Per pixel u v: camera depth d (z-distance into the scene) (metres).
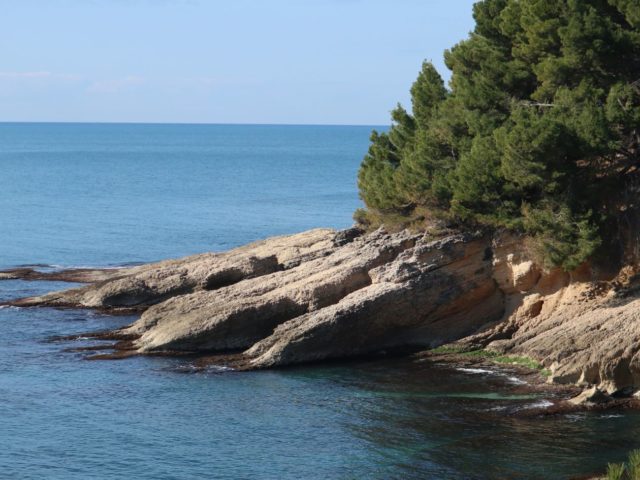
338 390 47.38
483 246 55.62
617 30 52.50
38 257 93.56
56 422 42.94
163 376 50.12
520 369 49.72
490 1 63.38
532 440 39.25
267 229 118.19
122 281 69.00
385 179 65.25
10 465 37.94
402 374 50.12
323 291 56.09
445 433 40.56
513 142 50.59
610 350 44.22
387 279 54.81
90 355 54.44
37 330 60.94
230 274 68.44
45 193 166.25
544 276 53.66
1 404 45.44
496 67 58.53
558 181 51.69
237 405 45.19
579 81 54.66
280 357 51.97
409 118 73.06
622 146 52.97
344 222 125.06
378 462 37.69
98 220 125.75
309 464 37.72
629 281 51.22
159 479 36.53
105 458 38.66
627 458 36.84
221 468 37.50
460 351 53.81
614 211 53.00
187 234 112.88
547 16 55.50
